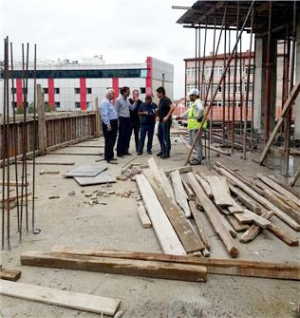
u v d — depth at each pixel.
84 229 4.64
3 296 3.07
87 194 6.18
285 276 3.37
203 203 5.28
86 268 3.50
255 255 3.89
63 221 4.93
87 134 14.84
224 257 3.83
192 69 29.52
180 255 3.63
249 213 4.80
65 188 6.68
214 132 16.19
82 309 2.89
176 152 11.18
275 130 8.53
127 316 2.84
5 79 4.29
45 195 6.20
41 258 3.58
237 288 3.21
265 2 11.15
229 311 2.88
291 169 8.33
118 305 2.93
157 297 3.07
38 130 10.42
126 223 4.86
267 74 10.49
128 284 3.27
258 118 16.05
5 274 3.35
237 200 5.64
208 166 8.62
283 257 3.84
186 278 3.32
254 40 15.64
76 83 44.12
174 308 2.93
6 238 4.32
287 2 11.00
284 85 11.79
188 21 13.88
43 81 44.53
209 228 4.66
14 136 8.07
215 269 3.46
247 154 10.71
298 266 3.41
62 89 44.41
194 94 9.09
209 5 11.69
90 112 15.00
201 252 3.84
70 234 4.47
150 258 3.57
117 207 5.54
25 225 4.77
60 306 2.94
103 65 43.66
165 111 9.77
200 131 8.73
